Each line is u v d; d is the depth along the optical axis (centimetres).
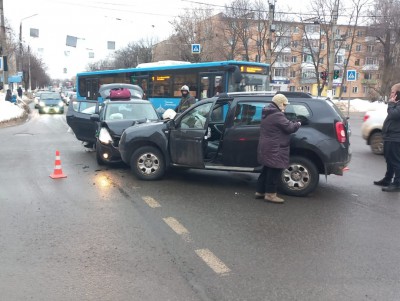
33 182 781
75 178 820
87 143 1252
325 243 471
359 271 399
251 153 689
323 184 777
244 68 1556
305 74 6919
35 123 2259
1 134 1688
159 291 357
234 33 4472
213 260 421
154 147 790
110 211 591
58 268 403
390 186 721
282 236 493
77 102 1245
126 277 383
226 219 556
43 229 514
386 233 507
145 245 462
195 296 349
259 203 638
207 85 1616
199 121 733
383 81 4419
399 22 4028
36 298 346
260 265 411
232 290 359
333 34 2652
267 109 612
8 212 585
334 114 667
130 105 1061
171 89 1767
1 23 2808
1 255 434
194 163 733
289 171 678
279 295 351
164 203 635
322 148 655
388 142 719
